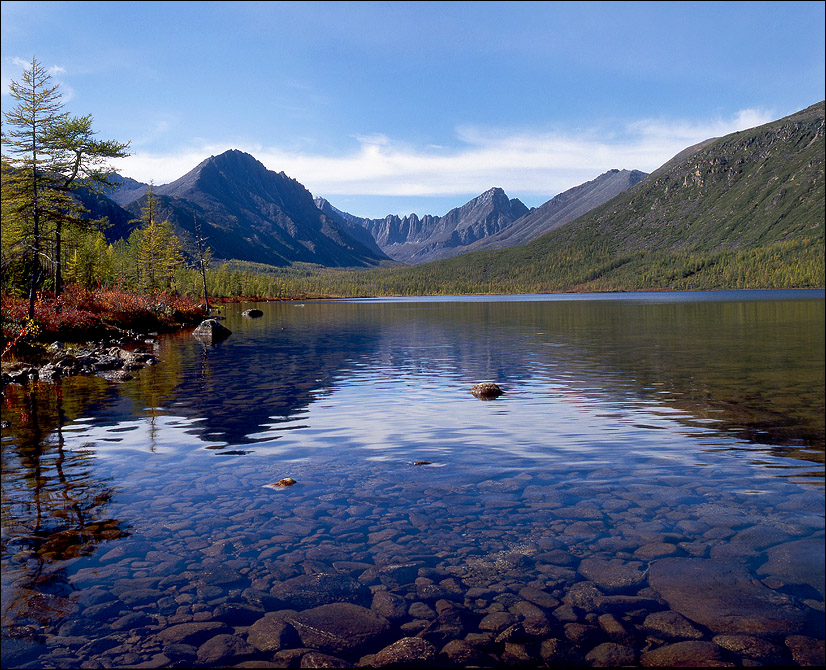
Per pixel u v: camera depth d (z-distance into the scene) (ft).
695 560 22.62
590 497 30.48
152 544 24.93
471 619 18.90
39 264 164.25
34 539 25.48
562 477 34.24
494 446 42.29
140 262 305.53
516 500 30.19
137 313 183.83
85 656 17.01
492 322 234.58
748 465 36.11
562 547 24.16
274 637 17.98
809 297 560.20
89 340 131.44
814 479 32.83
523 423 50.37
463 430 48.01
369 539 25.32
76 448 42.34
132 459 39.19
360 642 17.72
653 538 24.88
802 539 24.35
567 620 18.70
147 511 28.99
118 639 17.89
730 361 94.53
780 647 16.96
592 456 38.96
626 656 16.74
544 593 20.43
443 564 22.81
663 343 129.08
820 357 98.78
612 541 24.67
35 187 133.80
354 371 89.56
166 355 114.32
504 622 18.67
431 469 36.35
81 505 29.94
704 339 138.41
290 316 316.40
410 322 245.24
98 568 22.67
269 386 74.18
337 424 50.93
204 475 35.37
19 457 39.73
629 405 58.18
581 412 54.95
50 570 22.52
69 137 144.36
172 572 22.34
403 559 23.31
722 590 20.26
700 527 25.98
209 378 81.56
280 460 38.91
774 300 482.28
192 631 18.31
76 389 71.72
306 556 23.67
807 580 20.79
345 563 23.04
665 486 32.12
